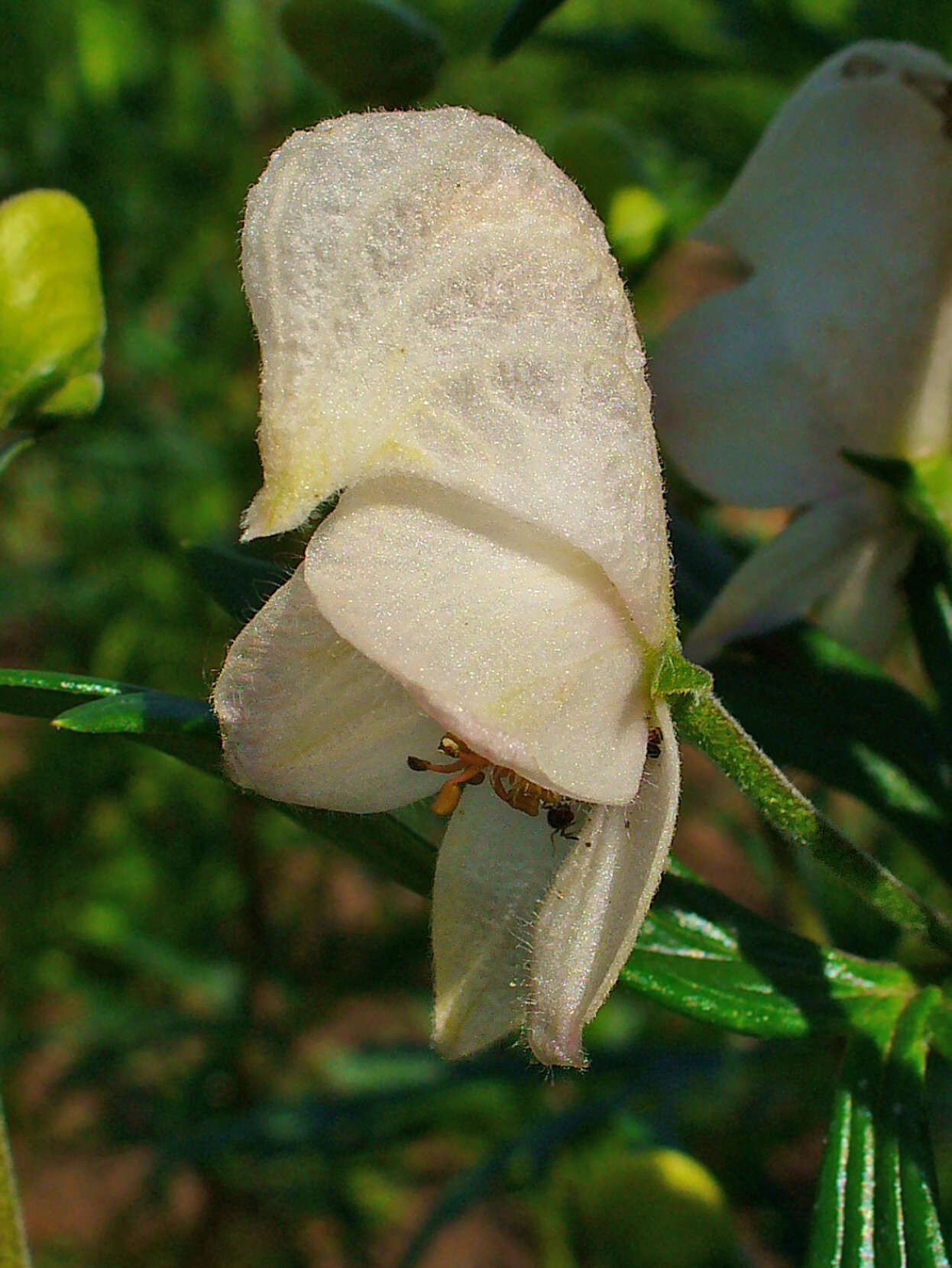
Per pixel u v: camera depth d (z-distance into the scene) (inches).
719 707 4.4
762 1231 10.1
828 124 5.6
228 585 5.3
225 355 11.6
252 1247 12.1
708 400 5.7
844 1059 4.9
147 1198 12.3
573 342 4.1
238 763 4.2
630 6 10.4
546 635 4.1
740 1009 4.9
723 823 9.8
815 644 5.7
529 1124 9.0
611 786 4.1
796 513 5.8
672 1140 7.3
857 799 5.6
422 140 4.1
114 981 11.9
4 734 12.8
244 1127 8.7
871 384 5.6
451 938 4.4
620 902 4.2
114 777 11.6
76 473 11.7
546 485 4.1
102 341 5.5
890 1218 4.7
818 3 7.6
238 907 11.7
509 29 5.6
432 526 4.1
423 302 4.1
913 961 5.1
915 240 5.5
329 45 6.0
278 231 4.0
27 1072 12.8
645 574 4.1
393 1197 12.0
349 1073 9.5
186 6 10.7
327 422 4.0
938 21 7.3
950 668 5.6
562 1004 4.1
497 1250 14.8
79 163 10.9
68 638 12.1
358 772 4.3
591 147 6.3
